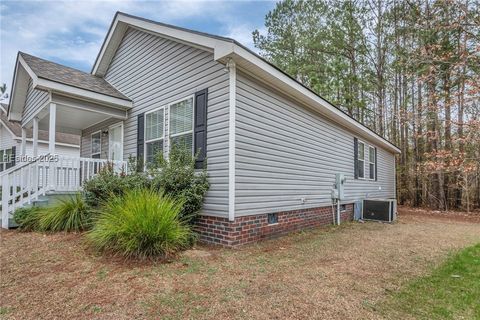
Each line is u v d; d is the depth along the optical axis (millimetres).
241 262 3873
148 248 3863
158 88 6473
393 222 8523
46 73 6430
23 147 9672
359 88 16219
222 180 4809
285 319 2369
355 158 9609
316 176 7195
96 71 8453
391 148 12969
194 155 5324
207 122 5148
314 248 4785
